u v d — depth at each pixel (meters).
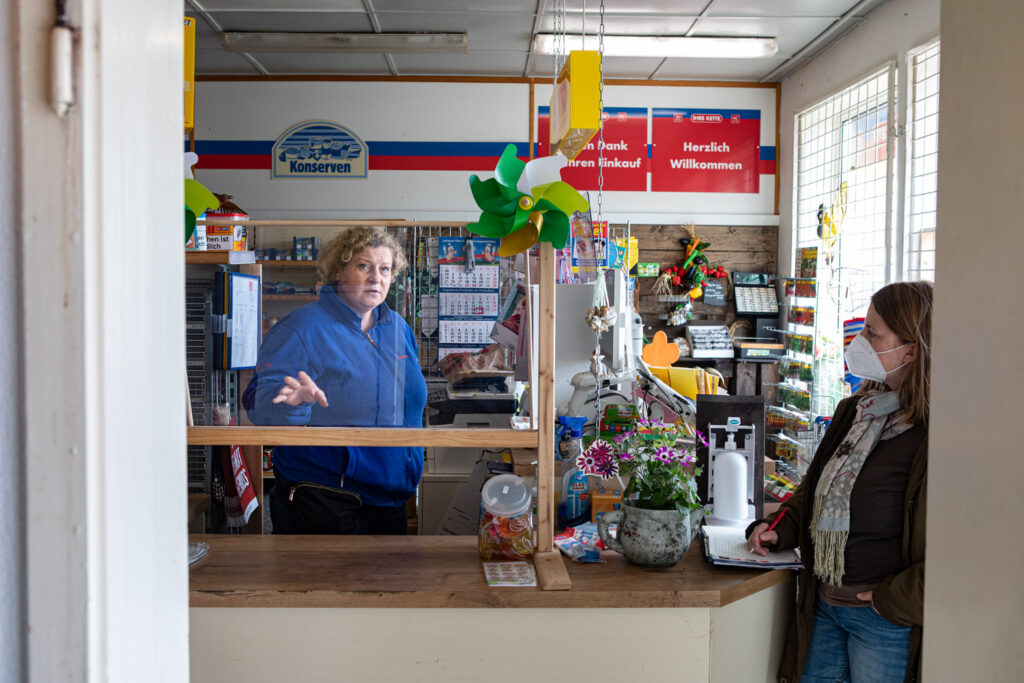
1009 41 0.76
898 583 1.77
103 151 0.63
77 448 0.62
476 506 2.74
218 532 2.55
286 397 2.08
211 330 2.06
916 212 4.60
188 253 2.05
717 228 6.58
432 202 6.51
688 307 6.46
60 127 0.62
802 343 5.86
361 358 2.08
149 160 0.71
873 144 5.07
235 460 2.42
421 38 5.47
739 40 5.46
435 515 2.92
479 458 2.80
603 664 1.85
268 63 6.14
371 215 6.49
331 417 2.08
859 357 1.98
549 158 1.93
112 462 0.65
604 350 3.13
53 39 0.61
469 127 6.49
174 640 0.75
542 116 6.48
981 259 0.80
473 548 2.14
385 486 2.37
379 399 2.09
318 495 2.32
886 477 1.89
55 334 0.62
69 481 0.62
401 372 2.09
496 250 2.09
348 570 1.94
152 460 0.71
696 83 6.57
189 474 2.50
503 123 6.50
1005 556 0.76
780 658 2.15
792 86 6.33
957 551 0.84
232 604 1.80
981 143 0.80
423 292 2.10
